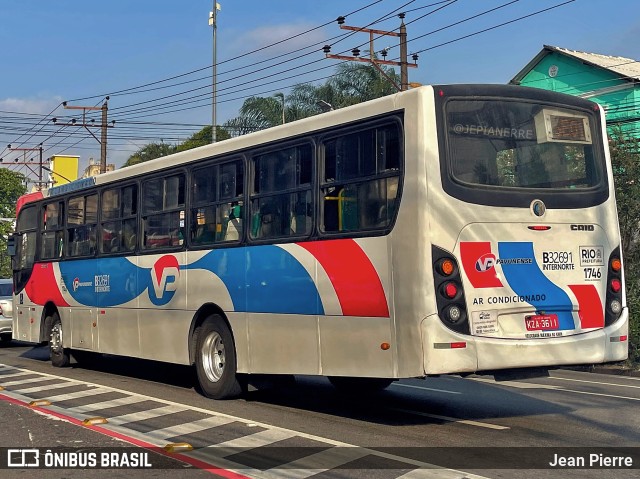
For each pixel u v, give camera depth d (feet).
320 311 29.12
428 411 32.14
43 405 34.30
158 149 145.48
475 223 25.94
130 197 42.27
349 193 28.22
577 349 26.96
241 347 33.32
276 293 31.30
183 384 41.47
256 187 33.01
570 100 28.84
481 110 26.84
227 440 26.50
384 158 27.02
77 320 47.03
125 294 41.93
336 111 29.17
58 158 170.09
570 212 27.66
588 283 27.68
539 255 26.86
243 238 33.45
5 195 188.34
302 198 30.40
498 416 30.78
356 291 27.58
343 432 27.58
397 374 25.91
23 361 54.70
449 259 25.38
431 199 25.45
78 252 47.39
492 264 26.00
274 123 101.76
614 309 28.19
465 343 25.16
